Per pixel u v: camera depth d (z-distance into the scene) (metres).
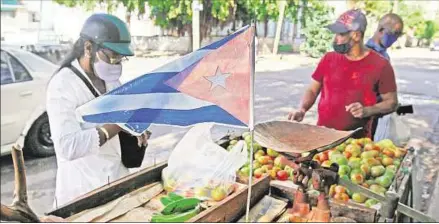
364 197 1.46
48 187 2.43
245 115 1.16
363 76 2.44
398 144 2.43
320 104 2.60
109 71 1.66
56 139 1.51
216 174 1.52
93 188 1.65
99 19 1.65
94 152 1.58
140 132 1.35
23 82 2.68
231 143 2.02
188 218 1.28
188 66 1.17
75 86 1.57
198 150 1.58
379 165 1.76
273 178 1.63
